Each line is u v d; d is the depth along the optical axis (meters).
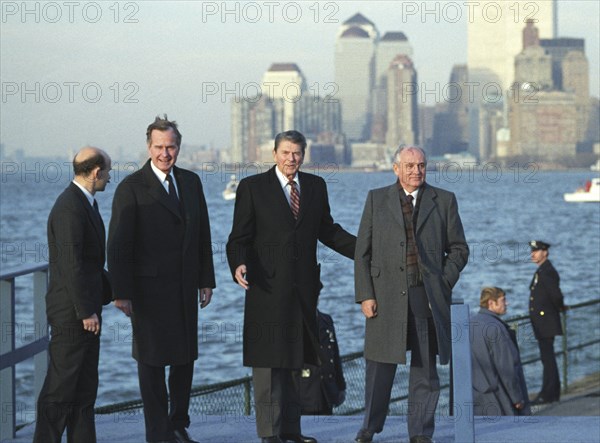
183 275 7.70
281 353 7.81
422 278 7.82
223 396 12.17
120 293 7.49
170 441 7.74
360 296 7.92
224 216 76.12
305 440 8.07
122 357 21.91
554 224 78.50
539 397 14.48
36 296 8.51
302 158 7.93
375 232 7.93
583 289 36.97
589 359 16.30
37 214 98.38
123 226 7.55
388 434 8.28
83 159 7.26
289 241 7.88
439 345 7.71
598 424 8.52
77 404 7.38
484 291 11.38
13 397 8.14
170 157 7.64
